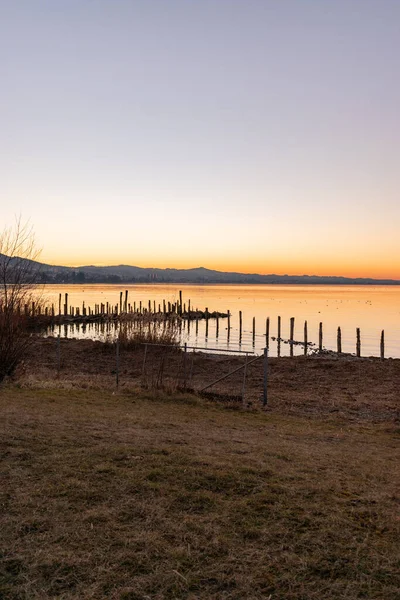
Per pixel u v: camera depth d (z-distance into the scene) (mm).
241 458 7562
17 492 5672
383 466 7938
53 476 6207
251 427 11055
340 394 16516
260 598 3832
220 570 4207
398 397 16047
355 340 44438
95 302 104562
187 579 4047
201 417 11797
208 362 22875
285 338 45656
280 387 17641
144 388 15125
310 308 89438
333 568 4266
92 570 4145
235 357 25828
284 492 6043
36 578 4004
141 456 7176
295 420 12500
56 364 22031
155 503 5504
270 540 4758
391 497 6160
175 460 7051
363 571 4227
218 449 8117
